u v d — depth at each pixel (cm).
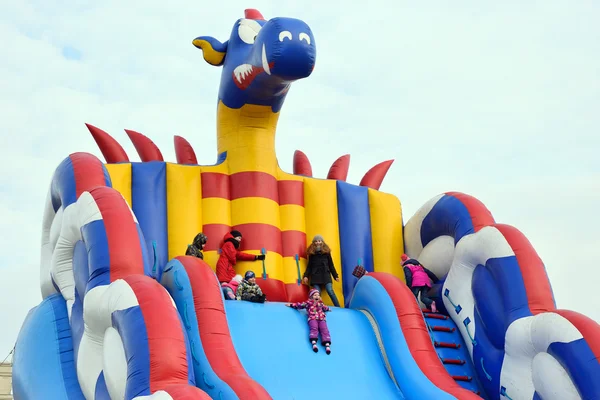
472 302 1159
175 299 1008
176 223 1261
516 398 1045
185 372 848
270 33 1177
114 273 971
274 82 1245
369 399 1020
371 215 1388
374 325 1136
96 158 1168
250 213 1288
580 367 949
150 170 1288
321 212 1350
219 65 1366
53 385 1011
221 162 1336
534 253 1113
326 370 1041
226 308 1074
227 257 1229
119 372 879
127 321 875
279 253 1288
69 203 1084
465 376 1122
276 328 1077
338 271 1330
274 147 1362
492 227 1148
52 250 1173
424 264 1302
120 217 1016
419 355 1068
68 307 1084
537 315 1029
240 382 895
